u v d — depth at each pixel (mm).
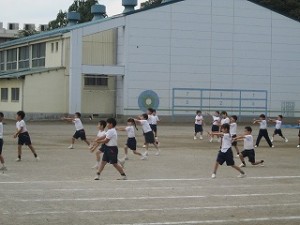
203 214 11156
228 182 15656
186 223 10297
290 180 16344
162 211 11320
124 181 15297
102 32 48250
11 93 47188
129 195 13086
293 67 52188
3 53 60438
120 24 46812
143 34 47562
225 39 50000
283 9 67500
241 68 50594
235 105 50531
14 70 55688
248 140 19344
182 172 17469
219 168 18734
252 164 19672
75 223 9984
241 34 50469
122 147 25453
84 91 48219
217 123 29422
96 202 12086
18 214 10641
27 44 53250
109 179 15594
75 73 45094
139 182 15180
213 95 49781
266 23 51219
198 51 49188
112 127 15375
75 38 45062
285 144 29594
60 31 46781
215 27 49656
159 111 48125
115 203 12039
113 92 49156
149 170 17766
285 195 13695
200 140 30578
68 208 11344
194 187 14578
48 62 49375
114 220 10352
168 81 48344
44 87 45250
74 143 26797
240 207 12008
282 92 52031
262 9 51031
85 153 22391
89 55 48031
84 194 13047
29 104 44750
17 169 17250
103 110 48969
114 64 48719
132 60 47250
